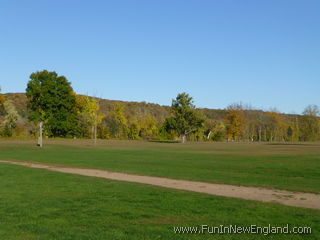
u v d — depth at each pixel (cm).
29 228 992
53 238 906
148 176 2209
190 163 3177
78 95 8725
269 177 2186
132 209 1219
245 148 6550
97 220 1077
